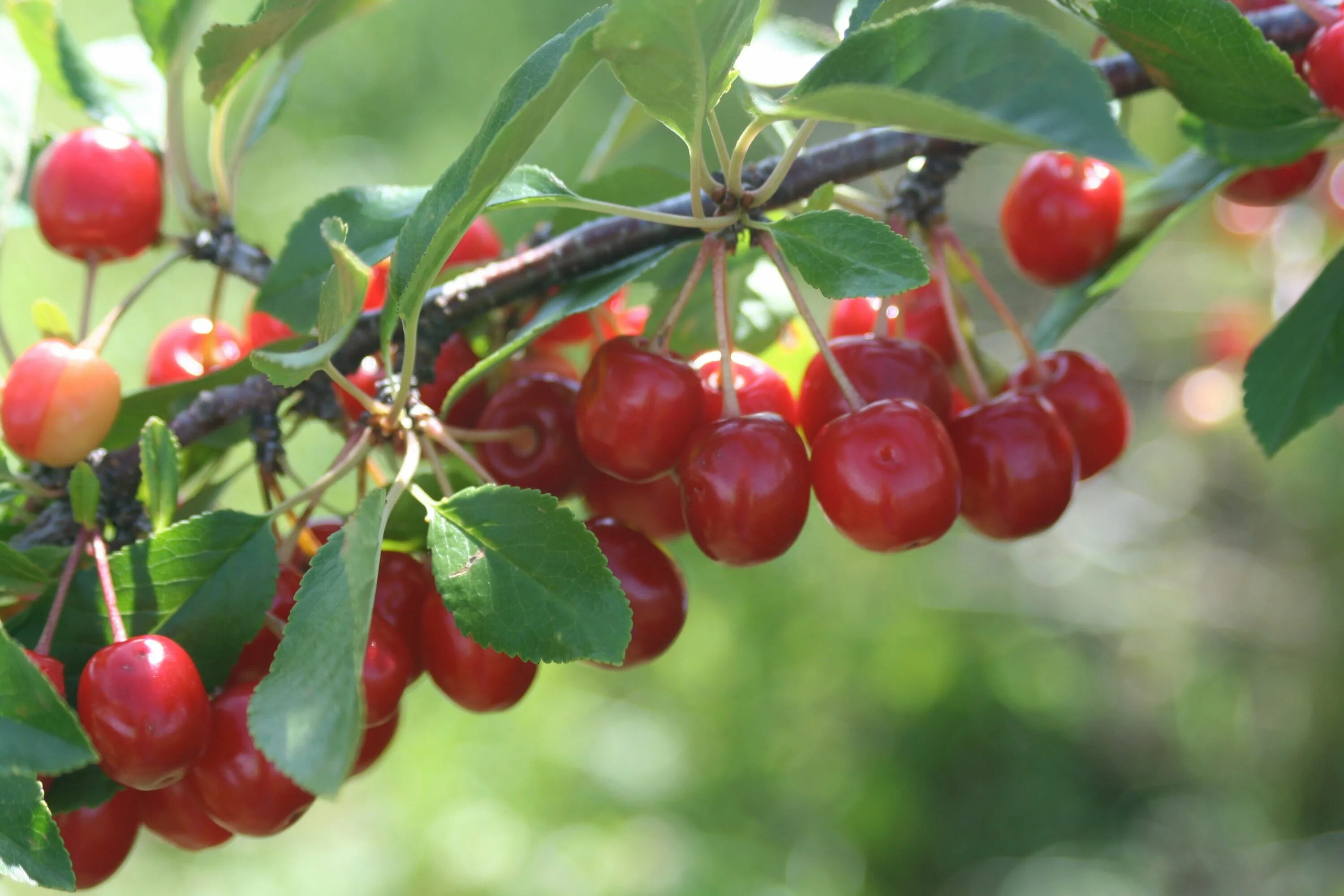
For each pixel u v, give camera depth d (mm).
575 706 1394
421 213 463
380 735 487
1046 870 1479
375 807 1273
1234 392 1125
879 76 438
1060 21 1267
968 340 526
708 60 449
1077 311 545
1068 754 1585
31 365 484
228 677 475
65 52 518
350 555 446
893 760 1532
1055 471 492
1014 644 1579
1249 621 1449
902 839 1491
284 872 1209
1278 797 1463
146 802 479
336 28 520
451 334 501
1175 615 1485
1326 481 1366
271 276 503
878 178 527
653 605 490
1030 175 550
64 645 471
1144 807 1544
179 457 485
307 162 1444
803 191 508
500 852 1223
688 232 497
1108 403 515
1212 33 483
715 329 531
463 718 1318
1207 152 513
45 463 485
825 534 1521
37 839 448
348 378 503
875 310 536
